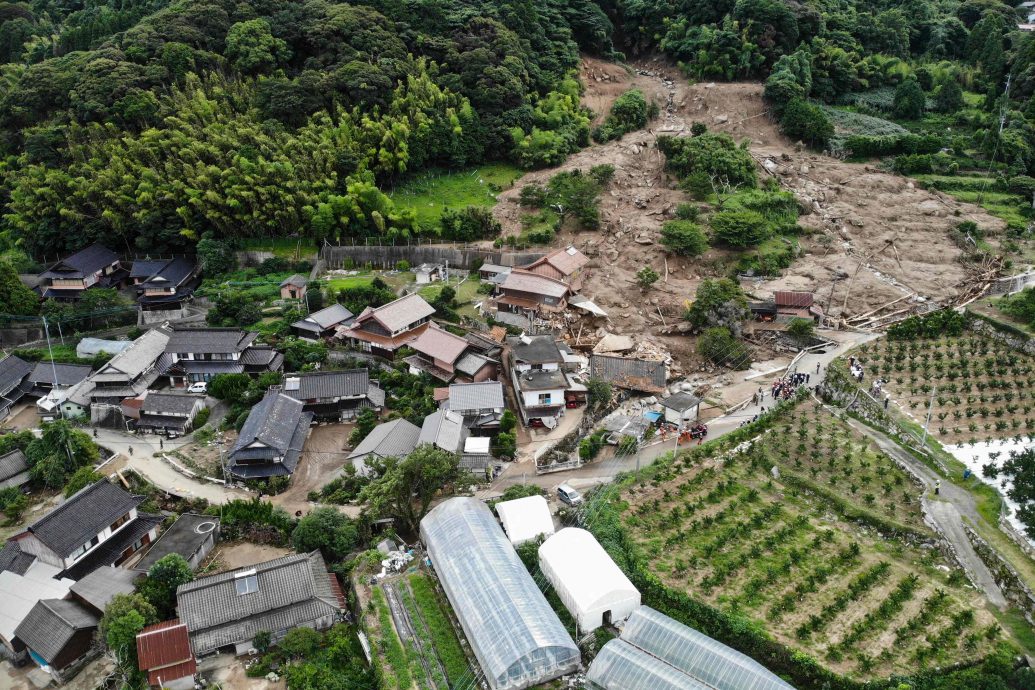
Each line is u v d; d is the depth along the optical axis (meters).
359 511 52.06
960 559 42.00
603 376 65.19
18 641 43.75
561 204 88.56
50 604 44.53
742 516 46.91
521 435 59.56
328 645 42.06
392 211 87.56
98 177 86.75
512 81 103.31
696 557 43.75
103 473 57.66
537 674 37.84
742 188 91.94
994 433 51.44
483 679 38.75
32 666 43.88
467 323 74.31
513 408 63.06
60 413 66.50
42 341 78.25
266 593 43.28
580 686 37.84
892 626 38.56
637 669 36.25
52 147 92.44
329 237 86.81
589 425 61.34
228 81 100.12
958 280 77.06
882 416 53.88
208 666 41.41
